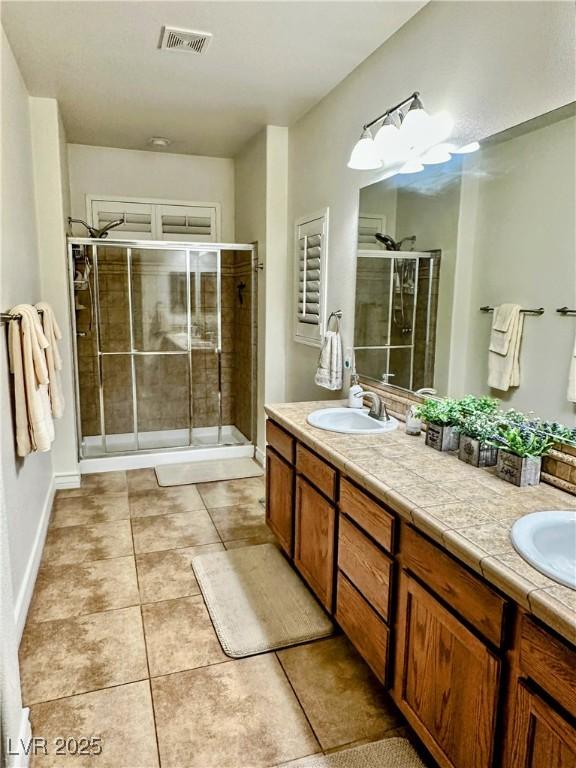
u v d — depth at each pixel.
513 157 1.80
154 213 4.62
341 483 1.99
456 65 2.04
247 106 3.38
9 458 2.14
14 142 2.63
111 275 4.46
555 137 1.63
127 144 4.31
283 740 1.67
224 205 4.83
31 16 2.29
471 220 2.01
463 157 2.04
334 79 2.96
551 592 1.06
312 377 3.59
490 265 1.93
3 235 2.26
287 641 2.13
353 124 2.87
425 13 2.22
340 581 2.03
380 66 2.58
